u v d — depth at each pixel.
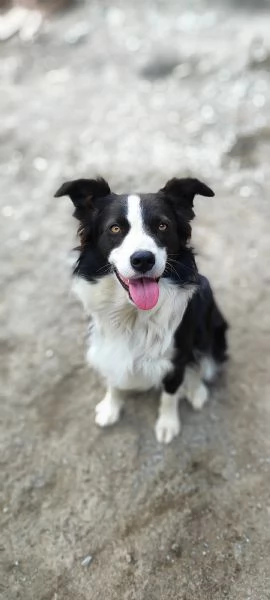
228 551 0.66
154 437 0.79
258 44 1.81
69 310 0.99
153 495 0.72
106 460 0.76
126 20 2.10
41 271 1.07
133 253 0.58
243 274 1.04
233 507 0.70
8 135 1.49
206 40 1.90
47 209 1.22
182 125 1.48
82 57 1.86
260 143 1.39
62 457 0.77
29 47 1.94
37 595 0.63
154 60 1.80
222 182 1.27
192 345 0.75
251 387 0.85
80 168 1.34
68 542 0.68
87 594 0.63
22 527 0.69
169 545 0.67
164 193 0.66
